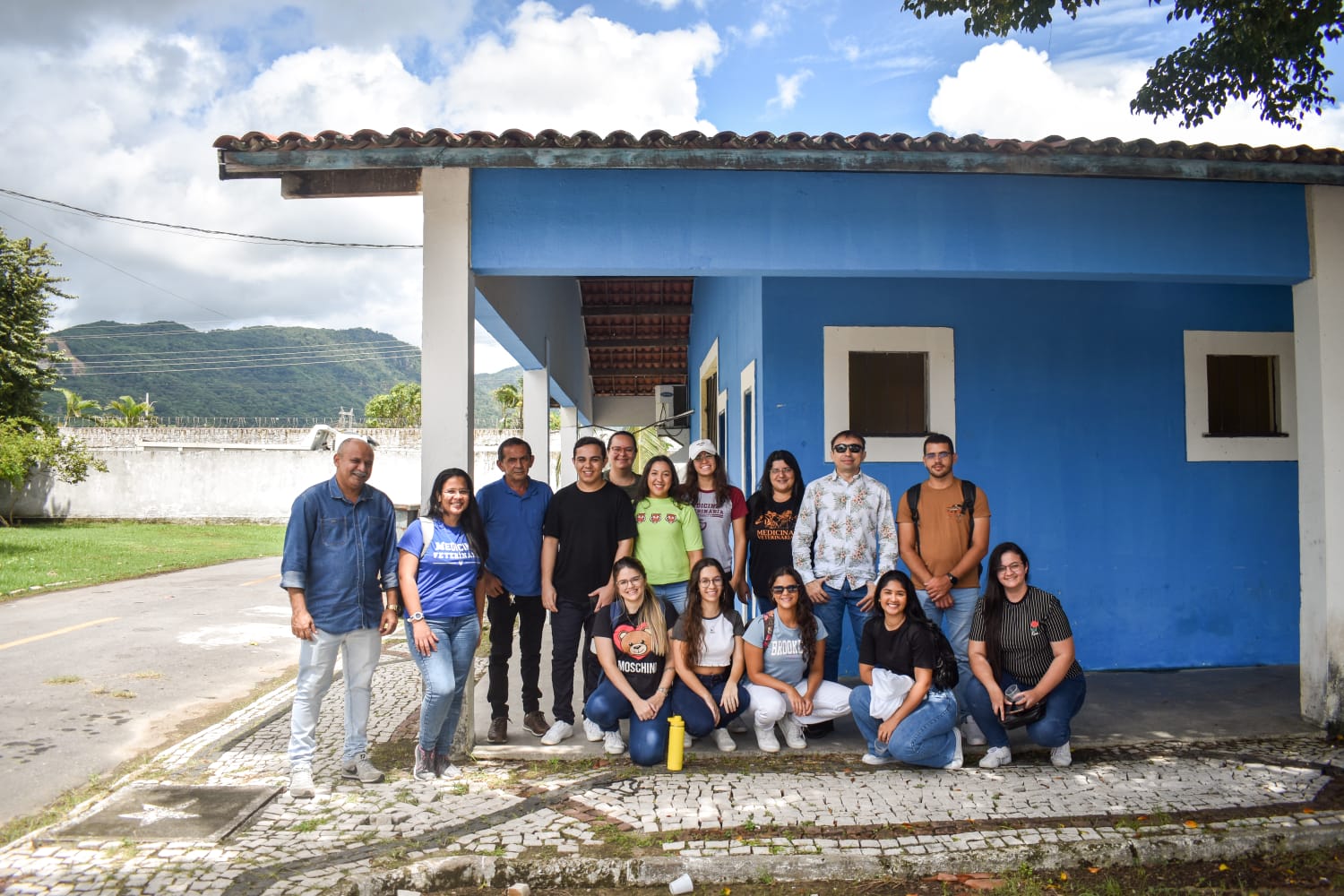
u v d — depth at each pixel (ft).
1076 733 18.04
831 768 16.26
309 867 12.09
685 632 16.93
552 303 35.24
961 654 17.83
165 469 92.48
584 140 16.71
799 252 17.71
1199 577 24.00
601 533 17.40
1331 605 18.11
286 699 21.66
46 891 11.35
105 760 17.15
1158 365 23.99
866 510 18.11
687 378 51.39
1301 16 17.63
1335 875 12.32
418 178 17.79
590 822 13.65
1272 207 18.62
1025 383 23.61
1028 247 18.08
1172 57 19.47
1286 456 24.35
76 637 29.89
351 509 15.40
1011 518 23.48
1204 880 12.24
